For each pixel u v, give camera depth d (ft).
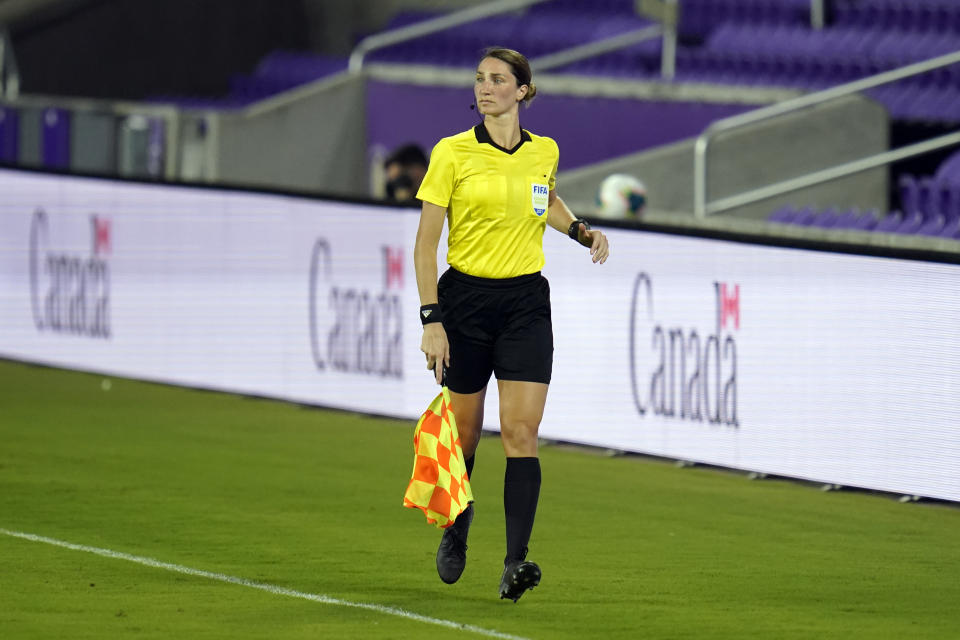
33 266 154.30
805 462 106.73
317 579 81.00
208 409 134.10
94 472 108.88
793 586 81.66
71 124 203.41
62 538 89.61
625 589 80.38
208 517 95.71
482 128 75.66
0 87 228.22
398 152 158.51
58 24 236.84
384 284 129.08
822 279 104.63
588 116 196.13
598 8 238.68
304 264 134.41
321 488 104.73
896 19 205.57
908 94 191.42
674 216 153.79
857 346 103.45
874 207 174.19
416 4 259.39
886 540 92.79
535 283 76.38
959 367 98.63
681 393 112.78
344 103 209.87
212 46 254.68
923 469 101.24
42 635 70.13
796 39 209.26
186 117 202.69
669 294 112.47
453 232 76.07
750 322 108.27
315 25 265.75
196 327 142.20
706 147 171.01
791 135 173.99
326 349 133.90
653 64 219.61
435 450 74.54
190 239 141.38
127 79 245.24
